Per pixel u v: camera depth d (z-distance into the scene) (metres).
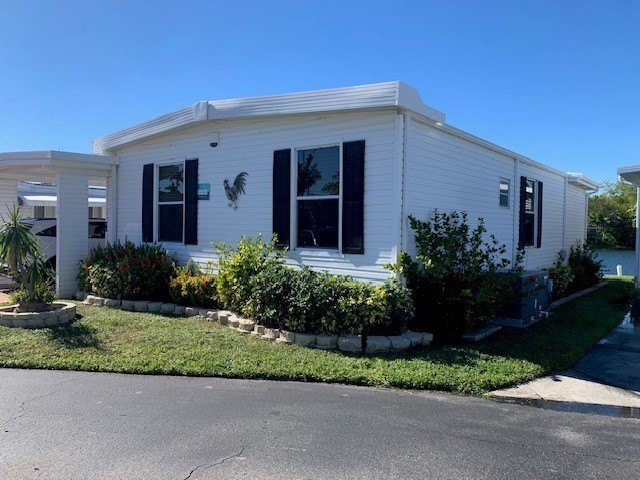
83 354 6.11
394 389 5.20
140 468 3.36
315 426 4.14
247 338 6.96
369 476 3.29
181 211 10.04
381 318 6.62
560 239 14.37
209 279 8.43
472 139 8.98
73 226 10.55
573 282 13.15
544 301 8.99
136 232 10.86
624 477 3.35
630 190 35.88
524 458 3.61
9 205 13.49
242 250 7.83
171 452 3.61
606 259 27.00
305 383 5.37
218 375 5.56
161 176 10.41
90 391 4.98
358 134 7.43
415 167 7.48
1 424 4.11
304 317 6.71
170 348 6.40
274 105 8.01
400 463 3.48
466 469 3.41
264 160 8.52
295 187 8.13
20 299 7.79
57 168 10.36
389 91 6.88
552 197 13.65
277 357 6.05
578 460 3.59
